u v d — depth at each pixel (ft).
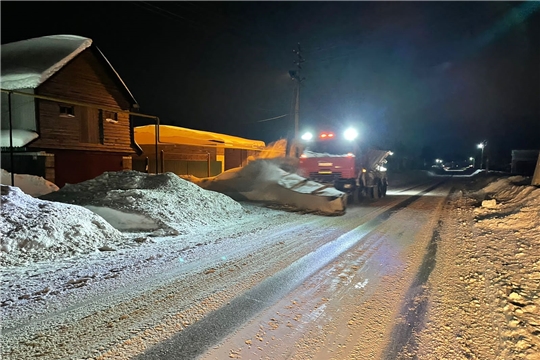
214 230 28.58
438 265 18.75
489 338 10.94
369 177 52.75
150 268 18.11
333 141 48.44
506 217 30.04
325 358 9.88
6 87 53.16
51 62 55.67
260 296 14.38
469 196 59.57
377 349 10.36
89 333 11.12
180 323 11.90
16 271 17.26
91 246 21.91
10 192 24.29
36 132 53.06
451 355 10.02
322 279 16.56
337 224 31.63
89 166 62.23
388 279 16.53
